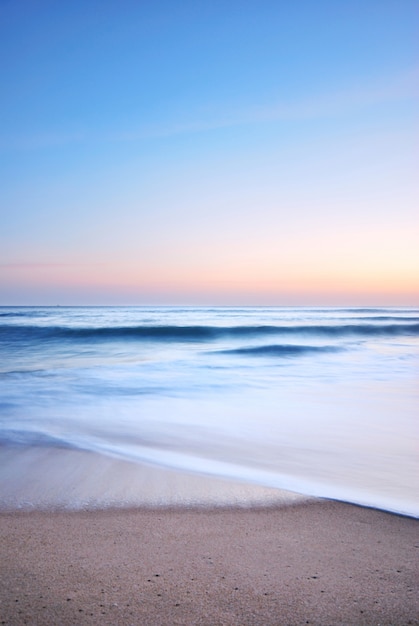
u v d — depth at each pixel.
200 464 5.23
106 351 20.78
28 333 26.89
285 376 13.04
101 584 2.63
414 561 2.93
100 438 6.45
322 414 8.24
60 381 11.80
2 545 3.14
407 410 8.58
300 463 5.34
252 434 6.78
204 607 2.41
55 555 2.99
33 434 6.59
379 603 2.45
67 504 3.94
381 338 27.48
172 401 9.44
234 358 17.48
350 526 3.50
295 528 3.46
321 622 2.29
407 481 4.68
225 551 3.06
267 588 2.60
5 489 4.30
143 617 2.32
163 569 2.81
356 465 5.27
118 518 3.64
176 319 48.56
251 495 4.18
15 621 2.27
